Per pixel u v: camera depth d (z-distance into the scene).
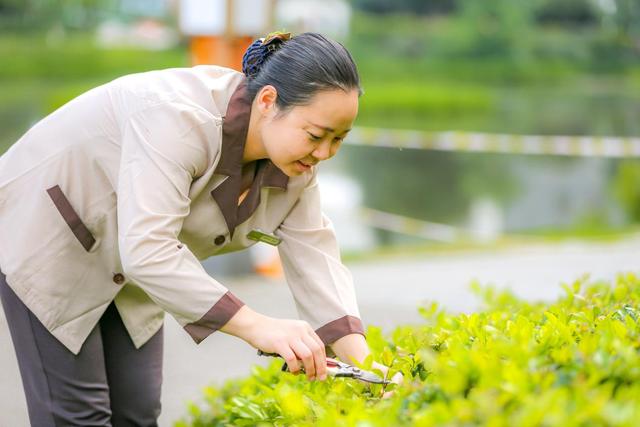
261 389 3.22
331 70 2.63
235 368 5.67
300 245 3.11
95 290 3.04
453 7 44.69
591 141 18.47
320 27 37.84
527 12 42.16
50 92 25.19
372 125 21.64
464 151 17.58
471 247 9.13
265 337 2.61
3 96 24.20
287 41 2.76
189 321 2.67
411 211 12.05
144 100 2.78
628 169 15.46
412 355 2.67
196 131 2.73
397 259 8.52
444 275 7.72
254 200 2.97
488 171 15.34
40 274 2.97
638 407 1.68
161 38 39.59
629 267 7.84
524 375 1.84
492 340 2.36
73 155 2.92
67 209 2.94
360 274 7.83
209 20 6.61
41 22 39.31
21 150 3.03
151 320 3.26
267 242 3.06
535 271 7.80
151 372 3.33
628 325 2.38
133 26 41.47
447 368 2.01
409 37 40.75
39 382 3.07
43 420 3.08
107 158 2.90
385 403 2.16
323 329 3.02
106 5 41.41
